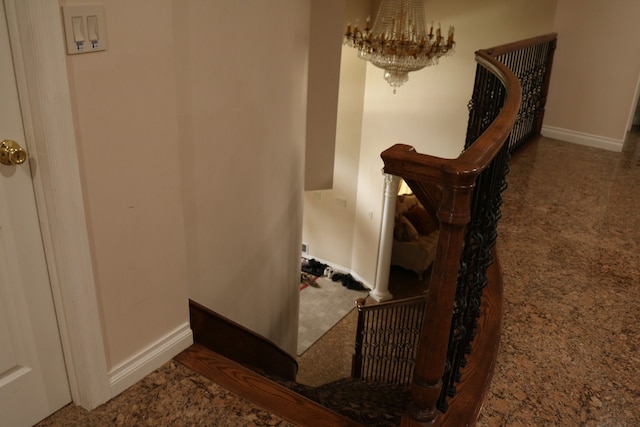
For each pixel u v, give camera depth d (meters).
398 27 5.36
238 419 1.91
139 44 1.74
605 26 4.82
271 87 3.01
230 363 2.20
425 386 1.52
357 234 8.66
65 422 1.89
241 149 2.85
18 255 1.68
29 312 1.76
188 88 2.36
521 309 2.48
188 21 2.27
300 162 3.67
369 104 7.81
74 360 1.89
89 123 1.66
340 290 8.34
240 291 3.19
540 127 5.41
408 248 8.24
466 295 1.81
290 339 4.19
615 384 2.02
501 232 3.28
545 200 3.80
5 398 1.77
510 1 6.18
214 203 2.73
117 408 1.94
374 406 2.50
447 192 1.30
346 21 6.93
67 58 1.55
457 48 6.77
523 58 4.53
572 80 5.13
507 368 2.08
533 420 1.82
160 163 1.94
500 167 1.89
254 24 2.71
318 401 2.53
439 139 7.34
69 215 1.66
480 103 3.48
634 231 3.35
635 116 6.18
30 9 1.43
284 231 3.63
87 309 1.80
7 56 1.51
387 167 1.35
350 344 6.86
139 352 2.06
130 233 1.89
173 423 1.88
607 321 2.42
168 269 2.10
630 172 4.44
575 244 3.15
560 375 2.05
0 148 1.55
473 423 1.73
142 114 1.82
